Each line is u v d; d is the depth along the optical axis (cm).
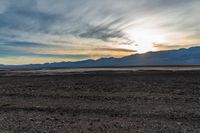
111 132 1088
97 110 1555
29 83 3631
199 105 1636
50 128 1168
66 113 1507
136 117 1350
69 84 3272
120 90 2494
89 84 3197
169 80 3462
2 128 1184
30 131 1125
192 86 2673
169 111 1473
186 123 1206
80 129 1142
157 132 1071
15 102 1959
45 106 1742
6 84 3609
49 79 4369
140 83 3138
